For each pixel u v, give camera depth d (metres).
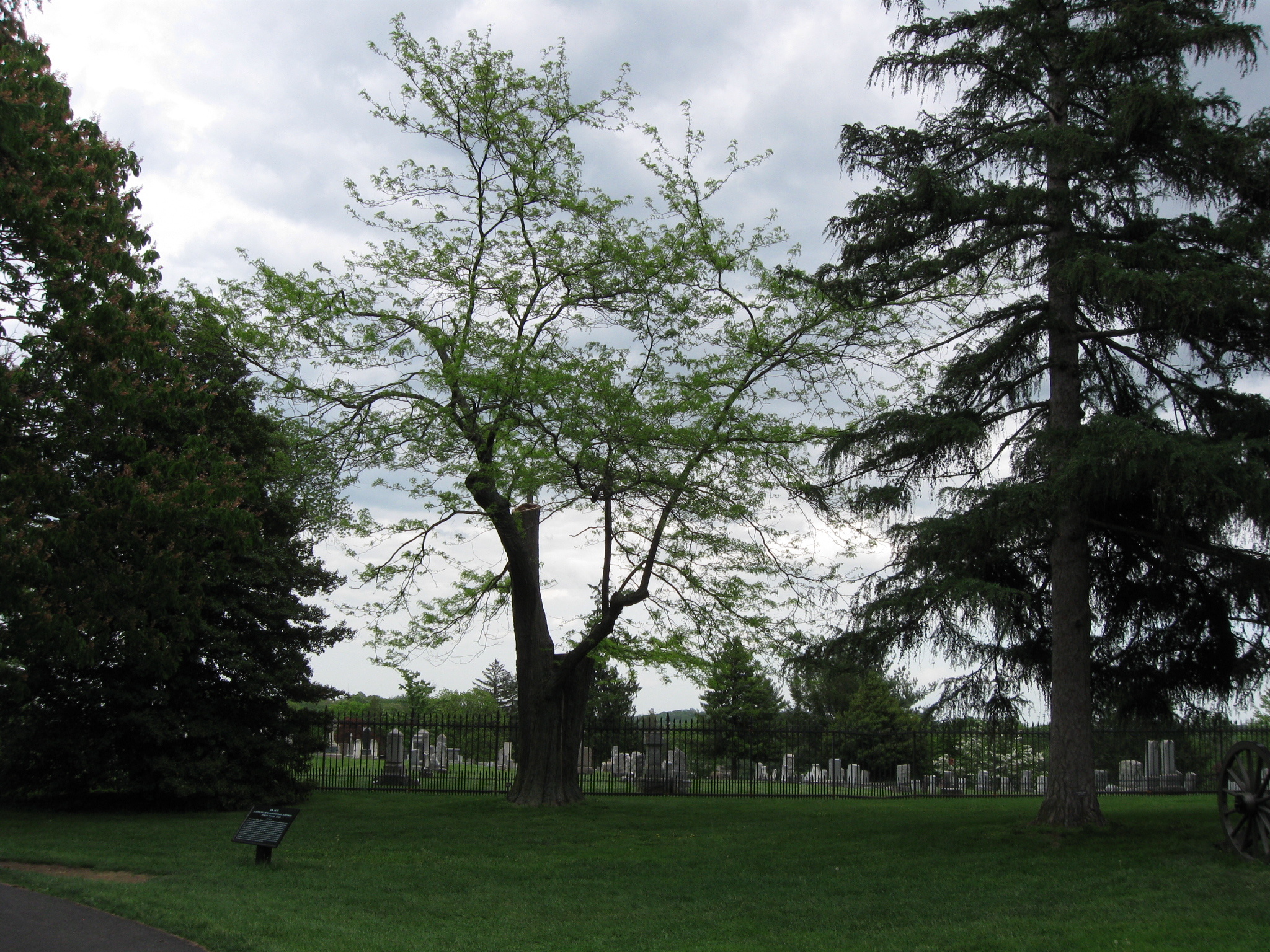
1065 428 13.59
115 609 15.50
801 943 9.60
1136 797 23.97
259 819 13.31
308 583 22.56
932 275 15.14
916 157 15.74
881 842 15.20
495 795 23.81
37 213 12.02
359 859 14.22
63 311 13.45
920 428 14.73
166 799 20.42
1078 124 14.77
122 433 15.62
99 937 8.35
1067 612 14.88
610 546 19.91
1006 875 12.04
